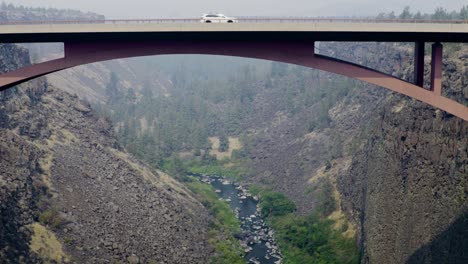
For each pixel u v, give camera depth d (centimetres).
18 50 8412
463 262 4225
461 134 4750
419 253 4834
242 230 7600
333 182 8394
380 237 5581
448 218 4650
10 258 4547
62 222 5516
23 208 5284
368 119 9225
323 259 6375
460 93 5062
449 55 5825
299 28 2848
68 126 7931
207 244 6625
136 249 5691
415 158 5353
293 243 6938
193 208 7738
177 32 2880
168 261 5769
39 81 8150
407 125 5609
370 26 2870
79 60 3039
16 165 5738
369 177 6488
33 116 7219
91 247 5338
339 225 7125
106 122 9112
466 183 4550
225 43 3036
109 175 7150
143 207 6769
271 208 8331
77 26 2866
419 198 5131
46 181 6075
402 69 8050
